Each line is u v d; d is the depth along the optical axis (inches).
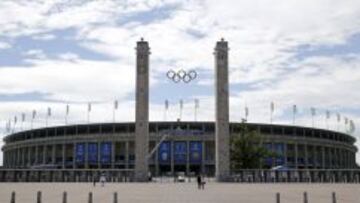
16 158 6983.3
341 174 3735.2
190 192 2003.0
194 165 5851.4
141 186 2726.4
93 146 6033.5
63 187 2503.7
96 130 6072.8
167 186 2728.8
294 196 1685.5
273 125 6127.0
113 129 5999.0
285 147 6122.1
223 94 3826.3
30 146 6589.6
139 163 3732.8
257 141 4603.8
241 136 4554.6
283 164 6082.7
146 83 3799.2
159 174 5826.8
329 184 3137.3
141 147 3747.5
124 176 3759.8
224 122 3804.1
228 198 1583.4
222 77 3841.0
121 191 2080.5
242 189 2304.4
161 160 5841.5
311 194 1815.9
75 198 1547.7
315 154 6451.8
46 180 3737.7
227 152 3782.0
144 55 3816.4
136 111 3782.0
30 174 3747.5
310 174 3750.0
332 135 6756.9
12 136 7017.7
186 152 5861.2
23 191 1993.1
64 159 6171.3
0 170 3737.7
